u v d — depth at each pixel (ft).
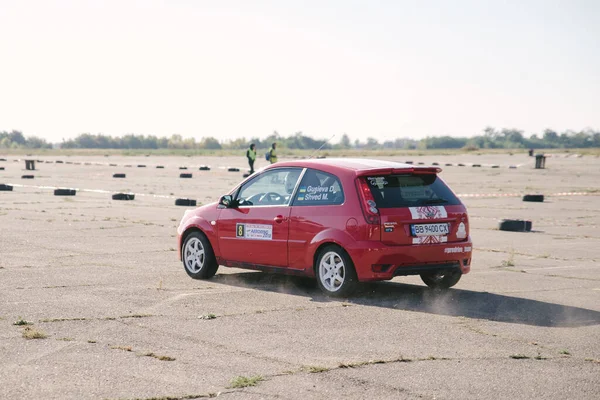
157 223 58.95
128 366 21.13
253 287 33.42
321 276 31.71
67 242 47.73
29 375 20.24
